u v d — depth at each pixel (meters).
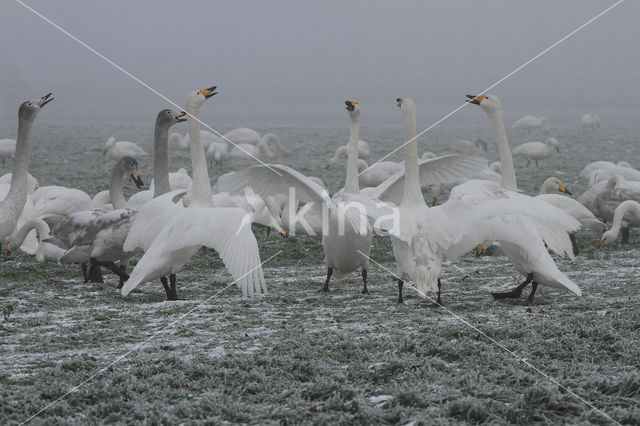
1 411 6.34
